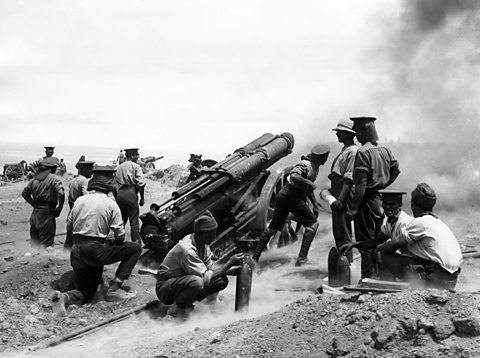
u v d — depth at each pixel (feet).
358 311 18.11
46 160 35.76
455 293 17.63
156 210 29.55
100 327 22.93
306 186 29.99
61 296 25.18
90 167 35.12
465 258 29.73
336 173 27.12
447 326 16.60
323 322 18.25
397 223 22.12
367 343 16.89
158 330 22.25
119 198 35.32
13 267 29.89
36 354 20.35
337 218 25.55
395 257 21.53
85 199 26.30
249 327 19.90
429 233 20.25
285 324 18.90
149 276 28.45
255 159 32.96
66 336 21.80
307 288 26.71
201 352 18.81
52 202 35.42
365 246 23.68
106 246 25.91
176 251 23.50
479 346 15.93
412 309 17.39
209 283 23.36
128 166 35.47
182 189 30.30
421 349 16.33
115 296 25.84
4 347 21.25
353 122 26.81
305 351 17.38
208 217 23.62
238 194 31.91
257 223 31.86
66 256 31.65
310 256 32.91
